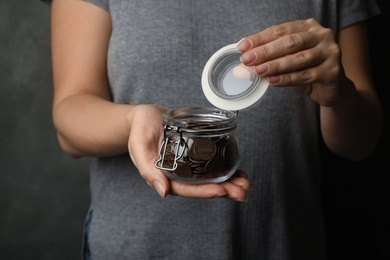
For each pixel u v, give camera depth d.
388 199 1.31
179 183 0.55
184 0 0.81
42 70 1.46
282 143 0.83
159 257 0.81
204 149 0.53
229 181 0.59
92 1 0.82
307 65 0.57
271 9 0.82
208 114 0.58
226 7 0.81
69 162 1.52
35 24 1.43
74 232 1.56
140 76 0.81
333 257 1.36
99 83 0.85
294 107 0.84
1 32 1.43
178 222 0.80
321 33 0.59
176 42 0.80
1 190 1.52
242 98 0.60
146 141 0.58
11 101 1.48
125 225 0.81
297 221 0.89
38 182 1.53
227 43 0.81
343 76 0.64
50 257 1.57
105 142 0.72
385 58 1.25
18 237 1.55
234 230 0.81
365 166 1.30
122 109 0.71
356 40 0.91
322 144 1.30
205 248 0.81
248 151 0.82
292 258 0.88
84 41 0.83
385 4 1.22
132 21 0.81
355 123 0.81
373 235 1.33
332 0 0.87
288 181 0.86
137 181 0.82
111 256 0.82
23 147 1.50
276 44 0.56
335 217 1.34
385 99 1.26
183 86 0.81
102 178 0.85
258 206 0.83
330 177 1.32
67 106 0.77
